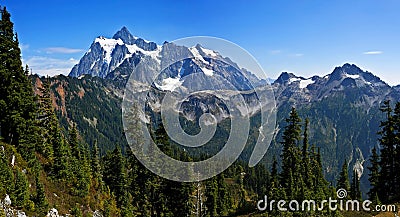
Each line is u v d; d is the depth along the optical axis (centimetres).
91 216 4606
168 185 5050
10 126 4553
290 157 5338
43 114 5406
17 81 4741
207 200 5641
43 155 5069
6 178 3538
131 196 6078
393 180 5803
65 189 4731
